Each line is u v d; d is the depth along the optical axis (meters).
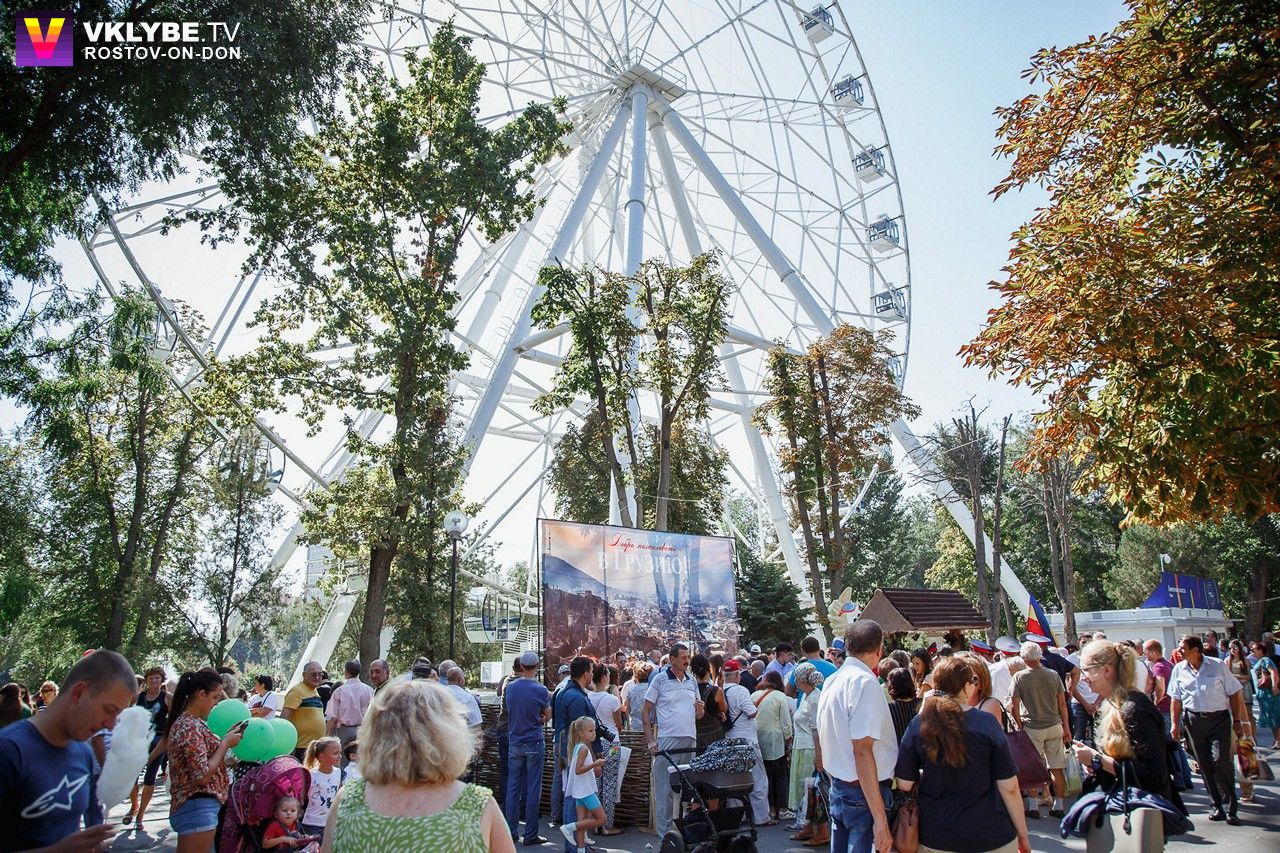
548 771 14.28
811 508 38.72
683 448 40.69
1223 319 10.18
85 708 4.02
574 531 18.00
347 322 24.73
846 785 6.65
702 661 12.37
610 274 29.06
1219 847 9.66
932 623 21.05
